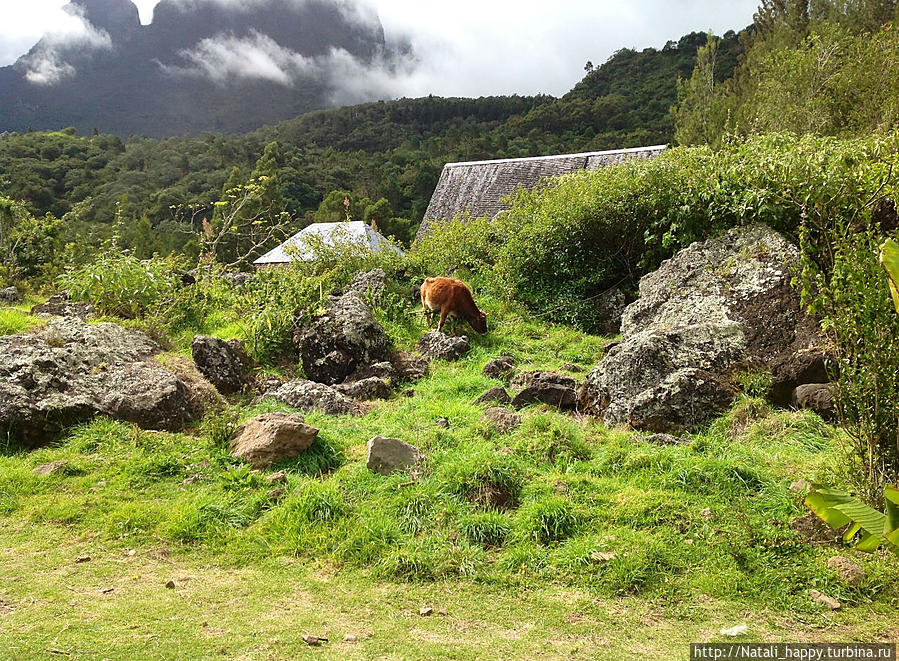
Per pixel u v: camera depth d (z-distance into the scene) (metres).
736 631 3.76
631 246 11.66
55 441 6.48
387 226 49.00
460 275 14.17
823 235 6.13
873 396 4.78
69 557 4.61
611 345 9.63
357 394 8.30
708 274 8.59
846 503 3.20
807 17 30.67
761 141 10.49
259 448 6.04
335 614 3.98
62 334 7.95
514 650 3.60
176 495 5.58
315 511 5.12
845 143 9.41
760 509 5.06
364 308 9.88
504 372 8.96
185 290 11.84
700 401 6.93
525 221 13.61
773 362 7.41
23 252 20.98
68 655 3.31
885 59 17.92
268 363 9.39
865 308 4.76
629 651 3.60
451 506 5.21
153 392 7.07
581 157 21.77
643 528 4.90
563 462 5.98
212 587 4.28
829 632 3.78
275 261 25.78
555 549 4.72
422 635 3.75
